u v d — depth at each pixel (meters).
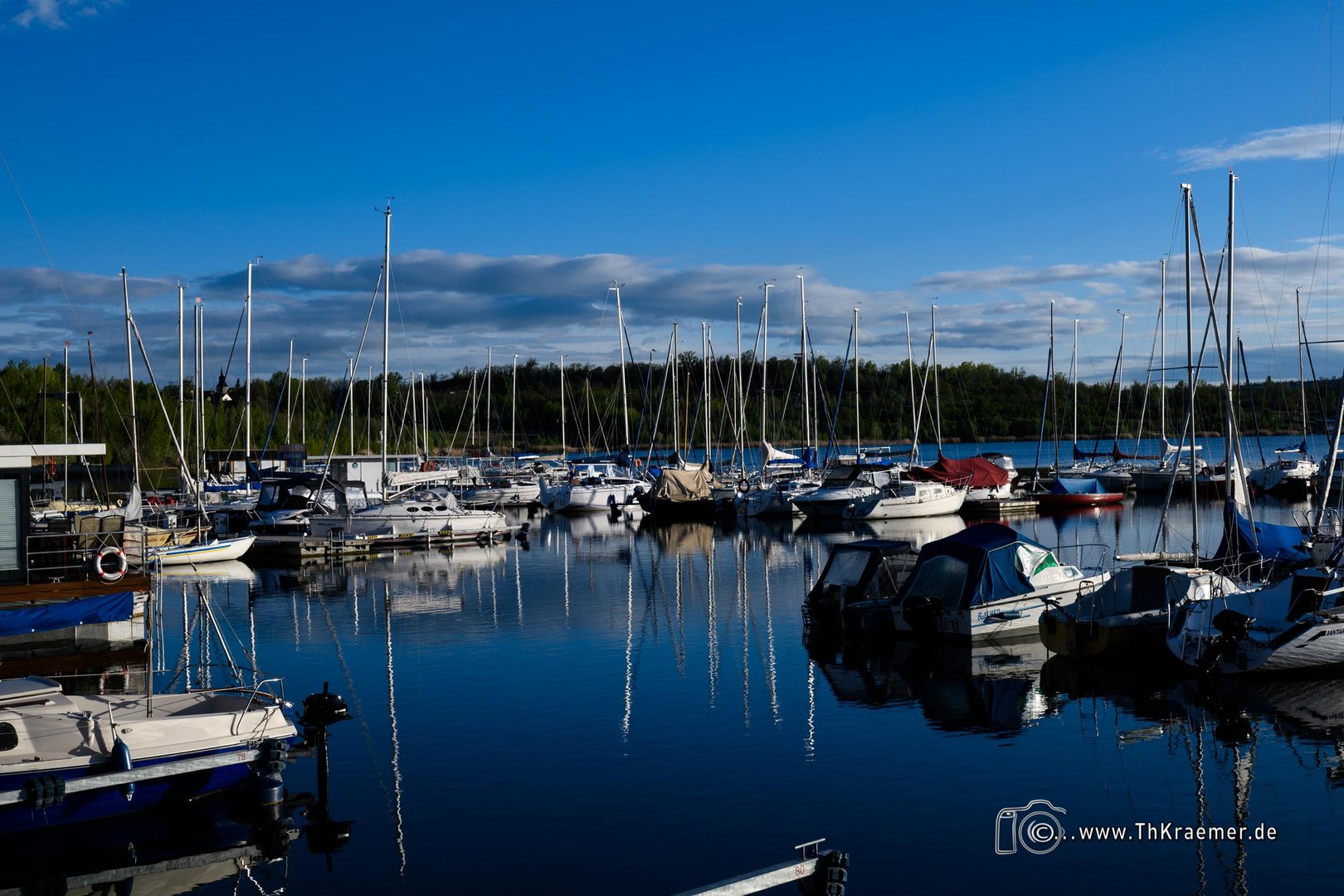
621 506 67.31
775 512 61.25
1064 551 42.56
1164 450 76.06
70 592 20.73
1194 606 21.80
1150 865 12.79
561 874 12.68
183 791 14.58
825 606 27.02
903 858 13.03
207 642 24.47
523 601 33.25
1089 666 22.94
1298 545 28.94
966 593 25.19
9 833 13.60
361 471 59.56
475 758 17.03
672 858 13.08
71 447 21.09
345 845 13.69
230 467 70.69
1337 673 21.19
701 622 29.31
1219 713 18.94
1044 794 15.11
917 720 18.91
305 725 15.55
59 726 14.19
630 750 17.36
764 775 16.03
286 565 43.03
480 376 132.12
